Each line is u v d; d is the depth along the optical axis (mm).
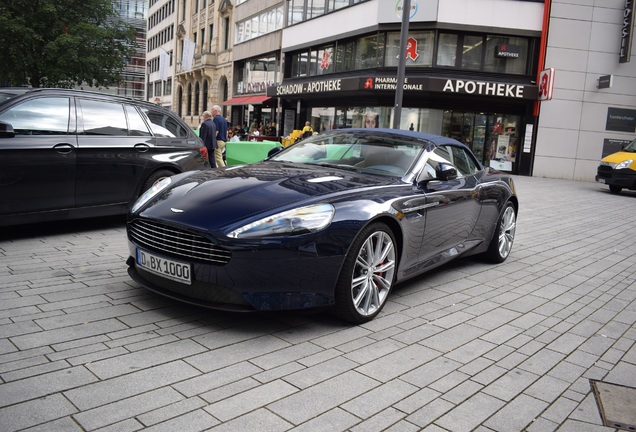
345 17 24953
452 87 21297
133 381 2672
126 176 6293
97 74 23297
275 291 3305
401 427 2461
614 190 17344
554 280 5539
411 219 4105
